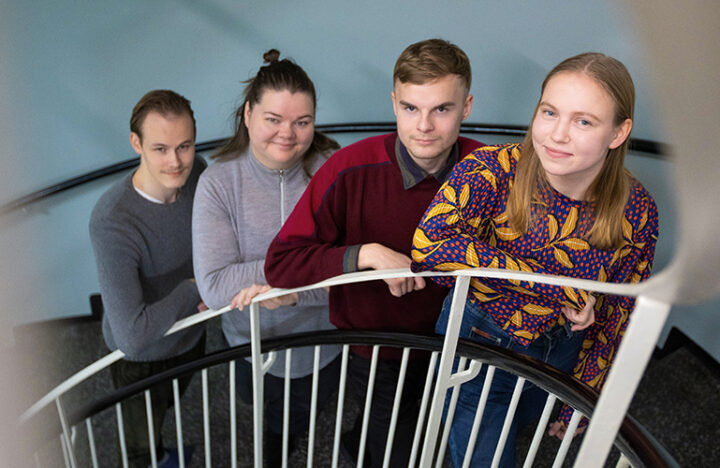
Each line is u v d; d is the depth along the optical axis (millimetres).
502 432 1632
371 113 3375
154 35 3188
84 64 3186
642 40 213
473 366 1575
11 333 248
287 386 2020
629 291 499
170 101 1956
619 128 1175
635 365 539
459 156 1647
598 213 1320
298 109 1701
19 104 223
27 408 262
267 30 3184
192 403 2988
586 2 2709
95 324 3686
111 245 1975
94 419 2953
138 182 2037
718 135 239
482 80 3123
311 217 1670
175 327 2029
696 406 2674
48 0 2994
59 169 3410
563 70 1161
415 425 2211
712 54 211
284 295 1879
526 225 1356
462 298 1382
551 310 1473
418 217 1666
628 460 1203
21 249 244
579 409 1394
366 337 1778
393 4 3055
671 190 291
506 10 2908
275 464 2568
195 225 1880
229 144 1920
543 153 1219
